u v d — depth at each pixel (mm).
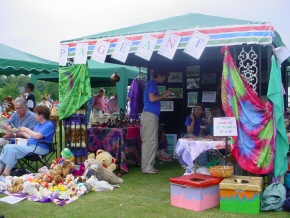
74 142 6762
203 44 5055
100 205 4523
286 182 4637
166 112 8672
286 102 9211
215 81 8195
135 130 7117
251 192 4141
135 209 4344
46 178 5359
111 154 6633
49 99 19844
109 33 6422
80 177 5367
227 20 5574
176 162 7891
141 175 6430
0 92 26078
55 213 4195
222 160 5543
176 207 4422
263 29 4746
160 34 5480
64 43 6594
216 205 4496
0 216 3600
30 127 6617
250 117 4684
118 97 11859
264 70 7410
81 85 6531
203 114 6996
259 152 4625
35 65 8273
